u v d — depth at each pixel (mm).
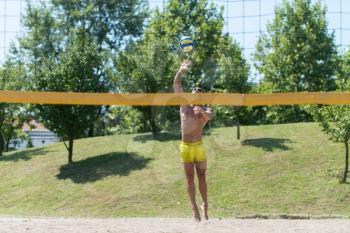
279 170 16234
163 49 21234
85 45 21094
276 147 18172
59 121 19656
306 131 20156
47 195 16766
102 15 33438
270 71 32094
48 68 19969
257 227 8805
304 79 31531
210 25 27328
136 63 20781
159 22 28938
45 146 25031
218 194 14914
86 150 22125
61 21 32906
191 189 5910
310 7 31688
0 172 20938
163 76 20328
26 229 8094
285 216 12359
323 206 13586
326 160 16656
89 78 19906
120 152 20578
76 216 14367
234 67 17906
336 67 30766
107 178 17438
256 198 14422
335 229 8469
